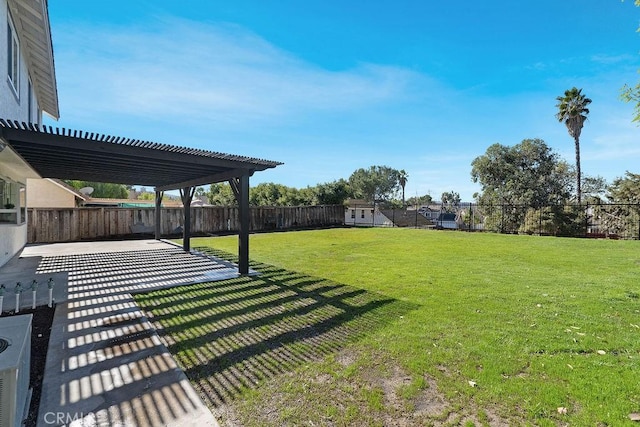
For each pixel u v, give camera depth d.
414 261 8.39
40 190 14.70
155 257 8.72
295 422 2.14
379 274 6.75
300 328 3.80
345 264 7.92
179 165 6.83
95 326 3.78
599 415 2.22
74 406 2.25
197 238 13.90
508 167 25.95
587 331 3.71
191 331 3.69
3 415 1.71
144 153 5.27
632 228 16.17
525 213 21.39
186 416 2.18
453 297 5.05
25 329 2.23
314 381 2.65
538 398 2.42
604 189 25.52
